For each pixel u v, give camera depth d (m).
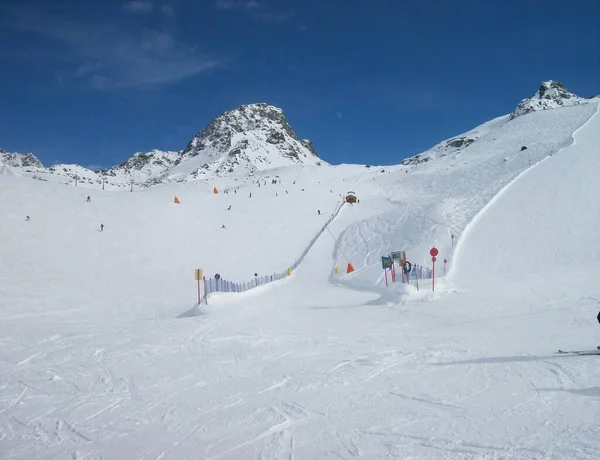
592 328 15.34
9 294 30.61
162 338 17.34
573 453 6.47
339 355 13.54
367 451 7.08
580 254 31.97
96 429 8.75
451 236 38.41
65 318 24.70
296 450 7.33
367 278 35.53
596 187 42.03
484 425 7.68
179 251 45.25
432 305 22.42
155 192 73.00
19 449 7.96
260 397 10.10
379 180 84.88
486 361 11.73
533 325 16.38
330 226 54.78
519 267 31.62
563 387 9.25
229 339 16.69
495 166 69.81
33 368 13.45
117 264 40.53
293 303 27.75
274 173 115.88
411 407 8.83
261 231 52.81
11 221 44.91
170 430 8.52
